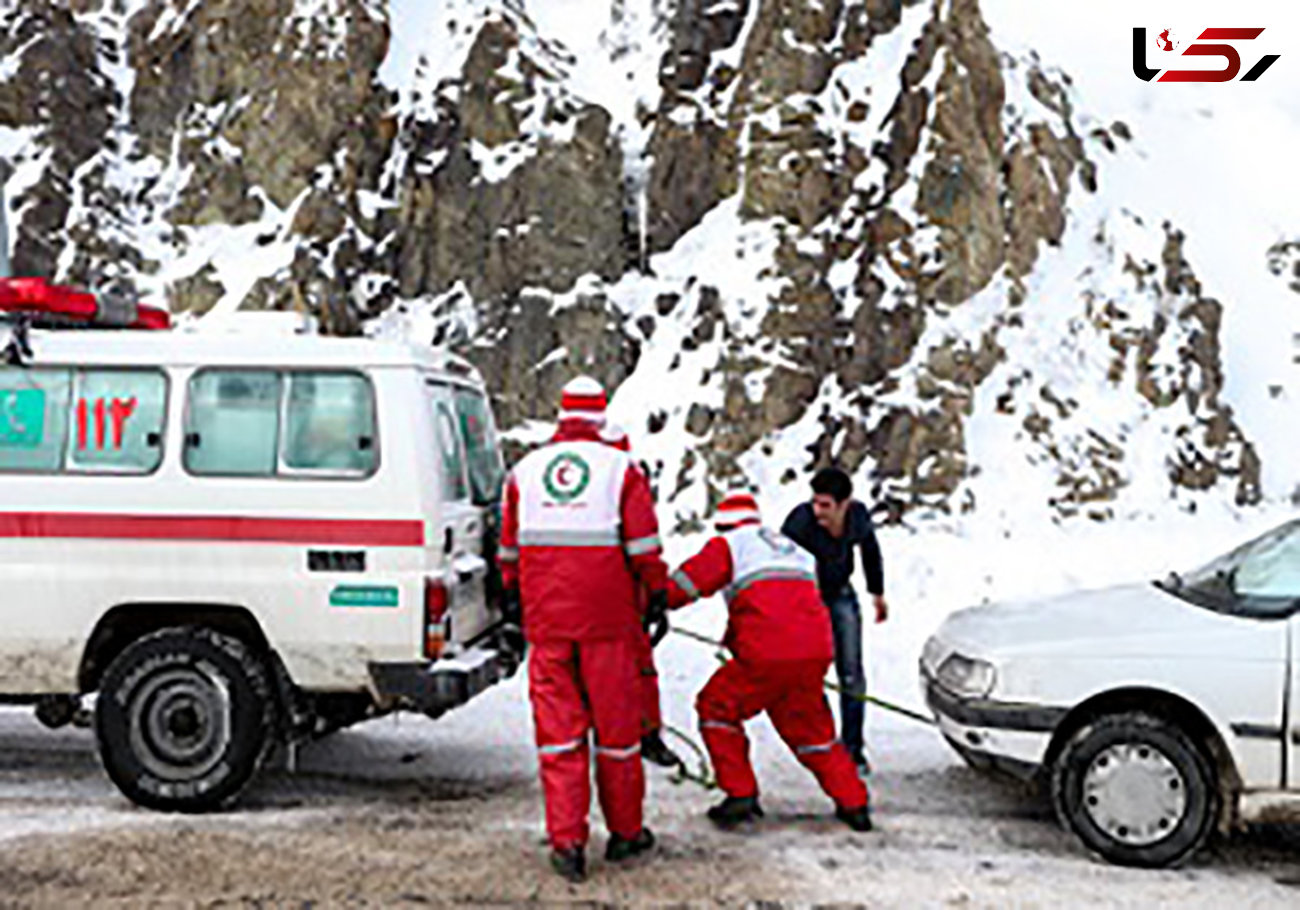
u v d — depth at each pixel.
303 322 6.75
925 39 17.00
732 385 15.42
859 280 16.09
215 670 5.95
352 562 5.95
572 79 18.25
